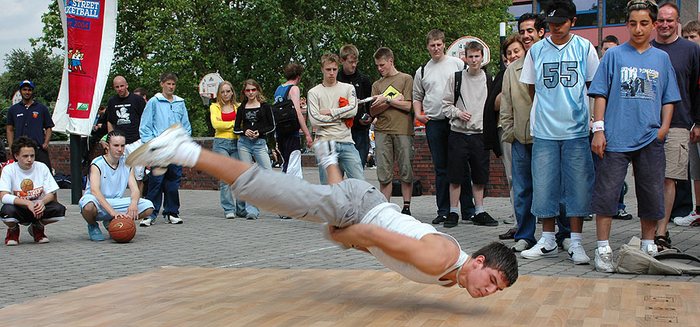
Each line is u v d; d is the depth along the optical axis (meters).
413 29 33.00
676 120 7.39
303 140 28.31
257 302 5.06
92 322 4.56
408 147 10.05
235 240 8.73
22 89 13.35
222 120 11.14
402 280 5.82
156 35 31.31
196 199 14.79
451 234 8.67
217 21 31.19
